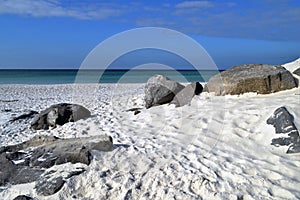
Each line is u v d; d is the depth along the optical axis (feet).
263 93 26.86
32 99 50.65
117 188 15.25
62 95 56.54
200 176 15.24
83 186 15.75
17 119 33.17
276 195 13.64
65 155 17.93
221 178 15.15
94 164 17.42
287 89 26.66
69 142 19.45
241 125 20.63
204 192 14.29
